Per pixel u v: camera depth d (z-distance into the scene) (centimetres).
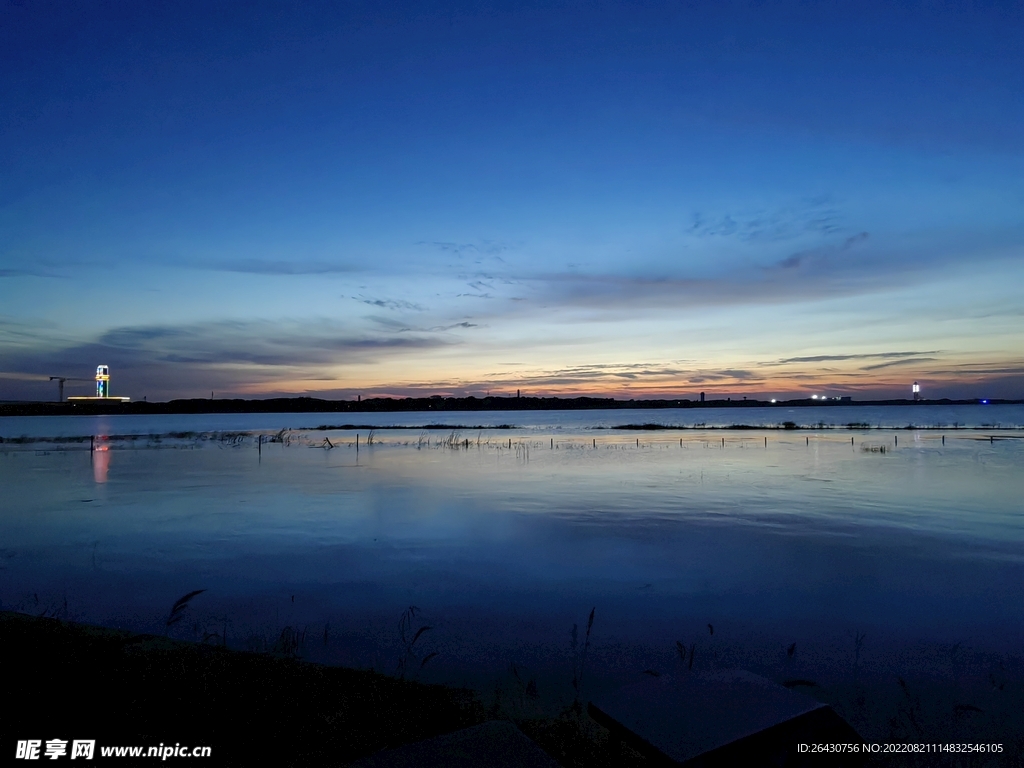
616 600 1017
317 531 1567
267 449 4559
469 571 1191
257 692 584
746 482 2536
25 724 509
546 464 3356
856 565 1226
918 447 4512
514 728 387
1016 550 1348
